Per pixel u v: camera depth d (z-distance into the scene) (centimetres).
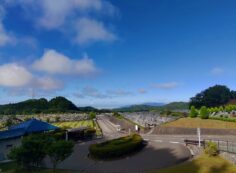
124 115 10406
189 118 5981
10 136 3184
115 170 2445
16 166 2669
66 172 2414
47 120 8681
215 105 10881
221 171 2169
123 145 3006
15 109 13900
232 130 4575
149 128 5597
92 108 18312
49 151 2303
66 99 16588
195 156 2784
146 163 2625
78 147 3831
